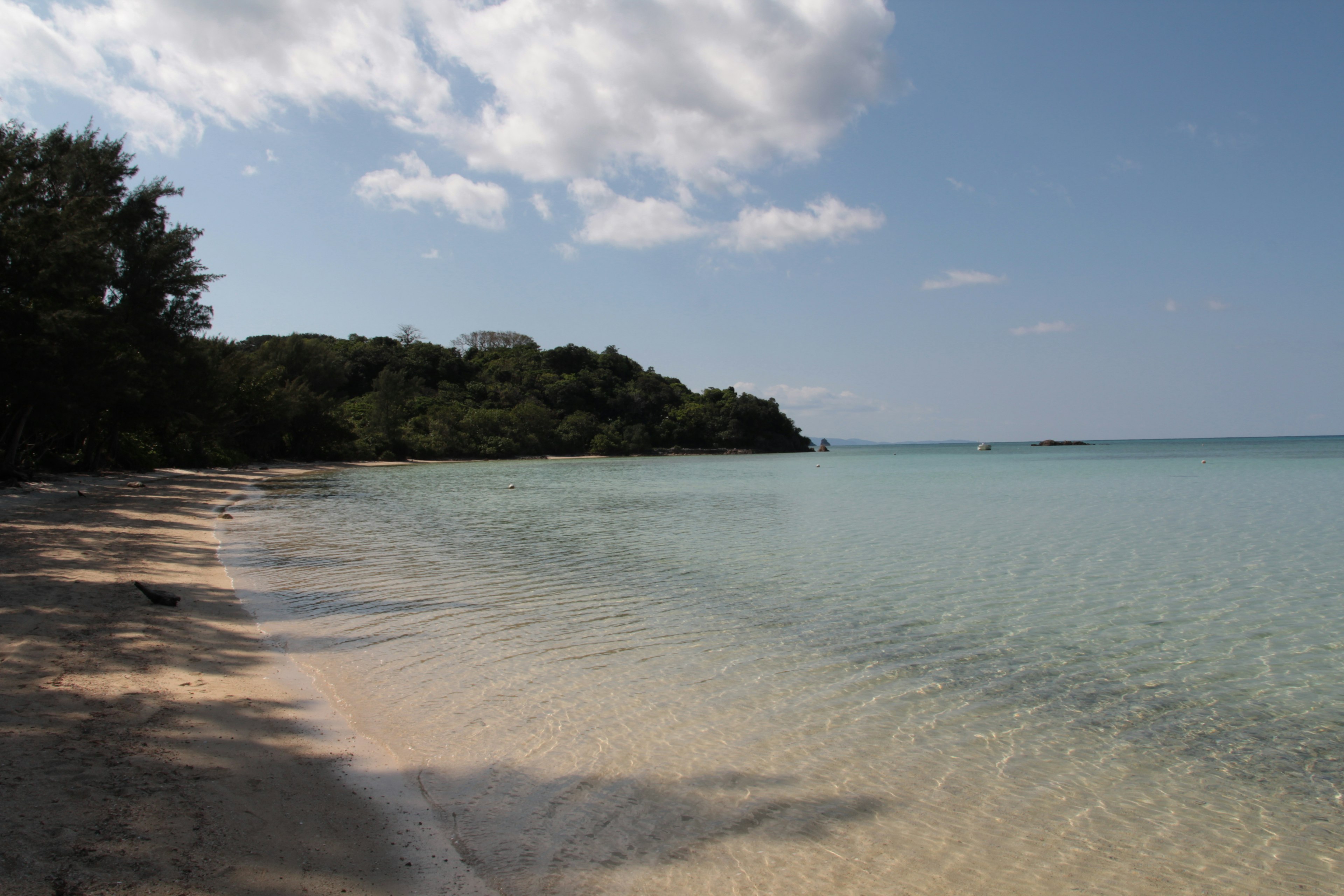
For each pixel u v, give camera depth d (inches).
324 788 228.4
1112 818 229.0
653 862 196.4
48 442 1632.6
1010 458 4325.8
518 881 183.9
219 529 917.2
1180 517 1104.2
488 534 922.1
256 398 2817.4
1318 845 214.5
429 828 208.5
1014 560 727.7
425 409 4426.7
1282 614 503.8
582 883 184.4
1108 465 3161.9
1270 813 234.1
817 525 1033.5
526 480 2253.9
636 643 424.2
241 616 456.8
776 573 655.8
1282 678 369.1
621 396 5585.6
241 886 168.7
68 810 192.2
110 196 1541.6
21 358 1125.7
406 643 411.2
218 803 207.8
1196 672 379.6
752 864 197.2
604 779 246.8
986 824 223.9
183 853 178.9
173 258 1670.8
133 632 383.6
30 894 153.7
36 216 1126.4
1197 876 198.2
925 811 230.8
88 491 1291.8
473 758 259.8
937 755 274.5
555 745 274.4
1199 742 290.4
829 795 240.1
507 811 221.6
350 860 187.3
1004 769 263.4
